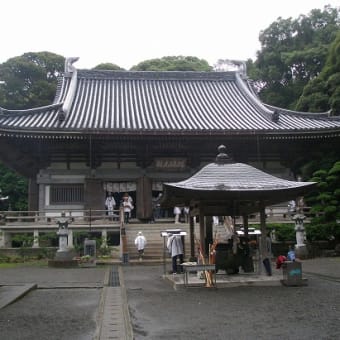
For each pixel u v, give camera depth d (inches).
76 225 1131.9
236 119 1460.4
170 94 1708.9
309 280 629.0
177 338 317.1
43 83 2420.0
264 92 2372.0
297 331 330.6
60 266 892.0
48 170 1369.3
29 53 2568.9
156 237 1103.0
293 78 2297.0
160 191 1449.3
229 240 669.3
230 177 597.3
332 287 557.3
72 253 955.3
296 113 1528.1
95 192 1358.3
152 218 1371.8
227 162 633.0
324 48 2097.7
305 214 1165.1
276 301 459.8
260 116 1507.1
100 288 589.3
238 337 316.5
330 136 1333.7
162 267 878.4
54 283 639.8
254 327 346.6
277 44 2340.1
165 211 1481.3
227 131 1295.5
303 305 435.5
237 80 1827.0
